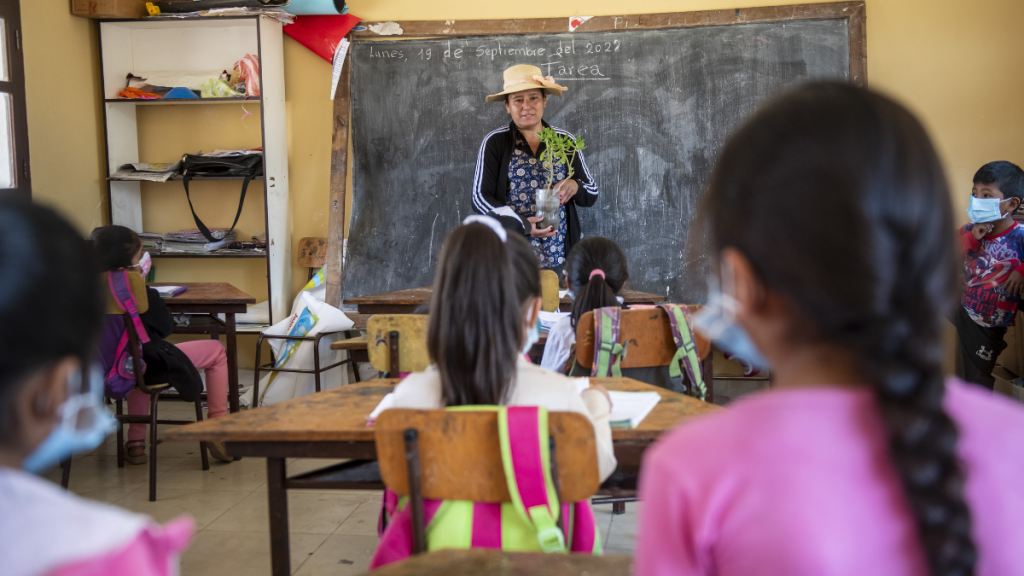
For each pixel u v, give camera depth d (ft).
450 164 13.88
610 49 13.44
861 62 12.67
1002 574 1.43
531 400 3.96
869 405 1.45
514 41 13.64
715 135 13.24
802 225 1.38
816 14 12.82
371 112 13.98
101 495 9.13
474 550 2.98
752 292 1.50
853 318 1.38
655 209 13.48
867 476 1.41
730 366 13.48
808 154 1.40
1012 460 1.47
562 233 11.87
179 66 14.43
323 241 14.34
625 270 7.60
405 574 2.77
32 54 12.76
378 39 13.93
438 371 4.05
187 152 14.69
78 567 1.40
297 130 14.39
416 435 3.59
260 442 4.57
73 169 13.71
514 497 3.45
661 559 1.54
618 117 13.50
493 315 3.85
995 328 10.86
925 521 1.32
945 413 1.37
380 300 10.43
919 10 12.77
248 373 14.52
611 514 8.49
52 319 1.51
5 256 1.48
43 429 1.58
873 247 1.34
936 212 1.40
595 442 3.57
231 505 8.80
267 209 13.58
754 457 1.46
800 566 1.38
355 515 8.50
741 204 1.47
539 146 11.83
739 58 13.10
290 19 13.75
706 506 1.49
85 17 13.85
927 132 1.45
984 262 10.75
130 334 9.13
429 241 13.97
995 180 10.29
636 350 6.64
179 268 14.99
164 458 10.71
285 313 14.33
